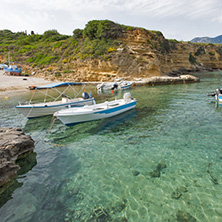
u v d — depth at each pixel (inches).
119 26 1795.0
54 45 2284.7
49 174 249.0
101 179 233.6
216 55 2935.5
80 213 179.2
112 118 500.7
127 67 1579.7
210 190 203.8
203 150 296.2
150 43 1724.9
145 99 757.9
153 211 178.4
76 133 403.9
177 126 407.2
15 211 182.7
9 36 3383.4
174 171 242.8
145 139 349.1
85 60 1701.5
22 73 1914.4
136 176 236.1
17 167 257.8
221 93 615.8
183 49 2316.7
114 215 175.3
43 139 376.8
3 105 764.6
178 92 894.4
